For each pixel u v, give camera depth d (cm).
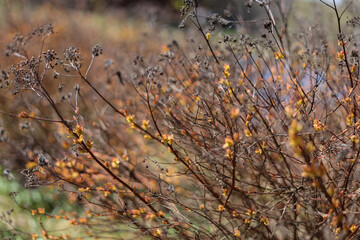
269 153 237
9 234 274
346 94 218
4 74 221
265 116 231
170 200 220
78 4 844
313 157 188
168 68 335
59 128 310
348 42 223
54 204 305
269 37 265
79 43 457
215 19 225
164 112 260
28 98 354
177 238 231
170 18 587
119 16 816
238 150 217
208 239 224
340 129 225
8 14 536
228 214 233
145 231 222
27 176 223
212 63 277
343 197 192
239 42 231
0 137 293
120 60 409
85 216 273
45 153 307
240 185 229
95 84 388
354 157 192
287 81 250
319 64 230
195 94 219
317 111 243
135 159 287
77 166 261
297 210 220
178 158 204
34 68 205
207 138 233
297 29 335
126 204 227
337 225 194
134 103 312
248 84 246
